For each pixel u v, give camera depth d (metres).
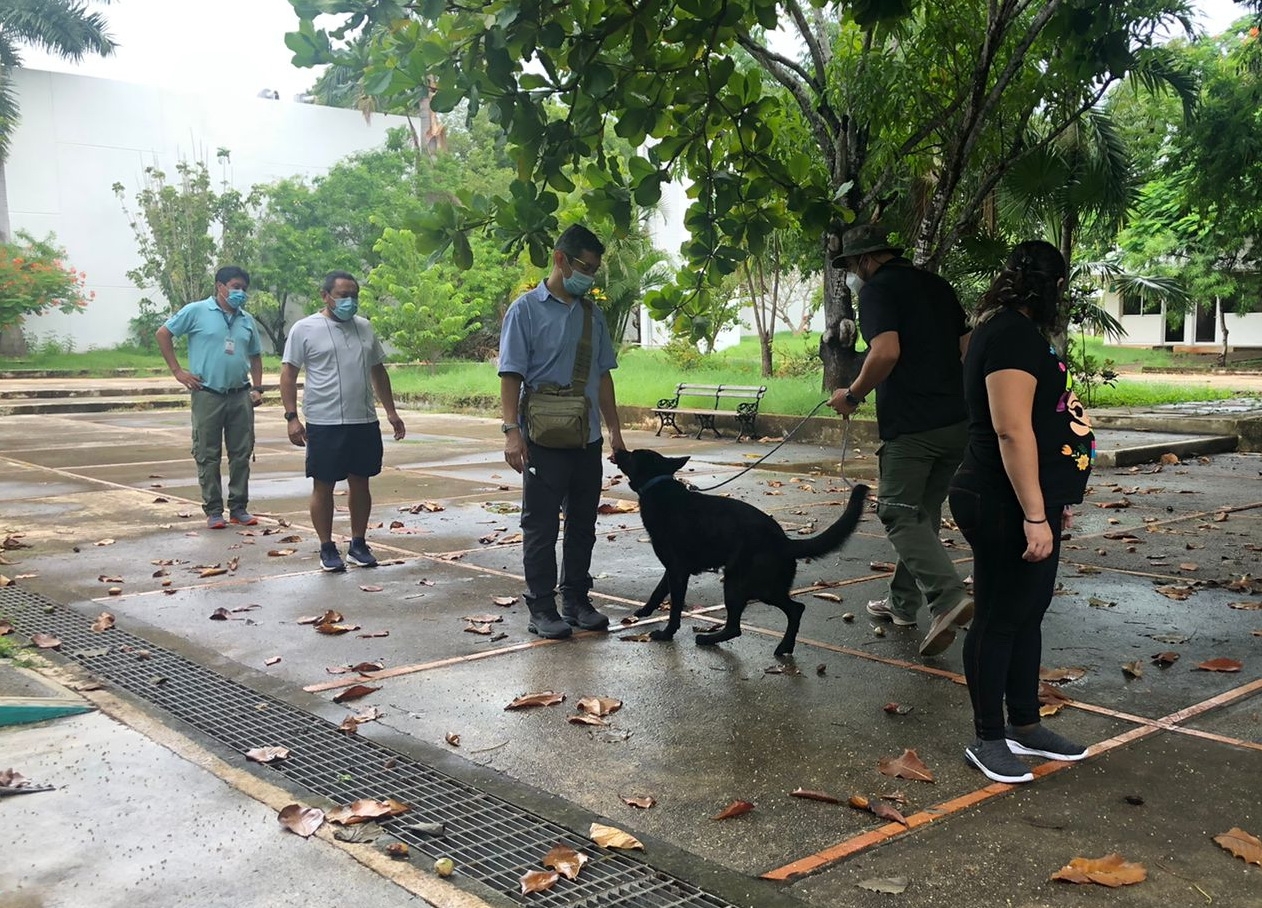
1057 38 7.12
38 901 2.83
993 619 3.63
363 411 6.98
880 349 4.87
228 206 34.78
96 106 34.47
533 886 2.90
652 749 3.95
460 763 3.84
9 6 32.16
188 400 23.42
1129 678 4.66
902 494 5.00
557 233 5.75
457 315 26.95
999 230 15.17
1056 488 3.50
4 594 6.36
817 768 3.75
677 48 6.13
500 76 4.84
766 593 5.02
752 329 49.69
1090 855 3.06
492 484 11.04
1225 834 3.13
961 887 2.89
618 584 6.64
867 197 9.72
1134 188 16.48
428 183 34.75
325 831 3.27
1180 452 12.74
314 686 4.69
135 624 5.70
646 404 18.05
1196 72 15.55
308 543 7.93
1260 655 4.98
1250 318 36.97
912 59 9.36
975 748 3.70
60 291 31.70
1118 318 40.84
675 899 2.88
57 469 12.27
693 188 6.12
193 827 3.29
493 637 5.43
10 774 3.59
